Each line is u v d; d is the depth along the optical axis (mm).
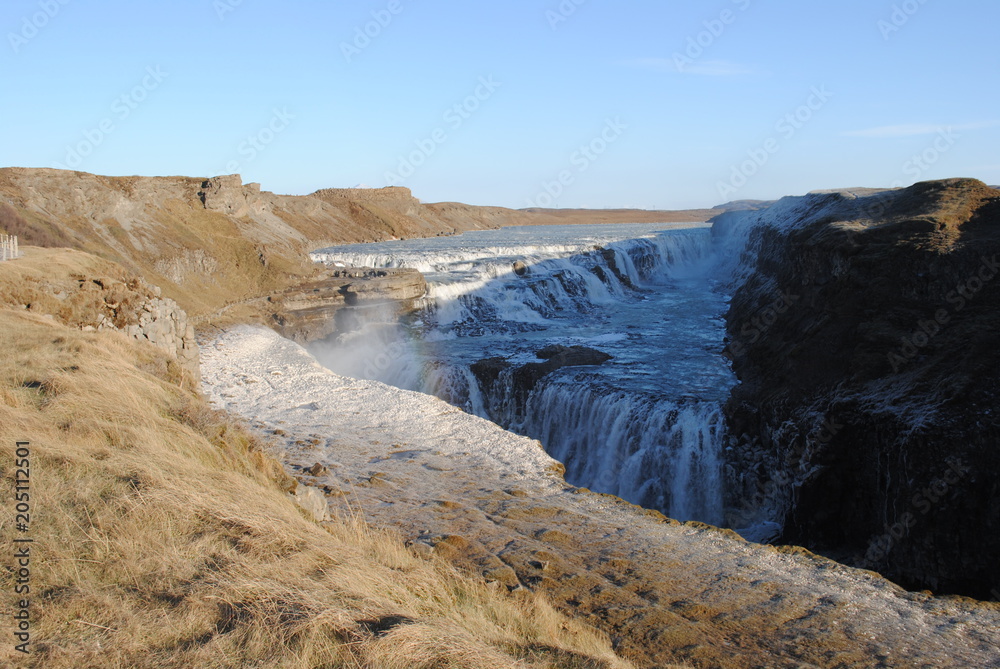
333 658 4906
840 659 7285
